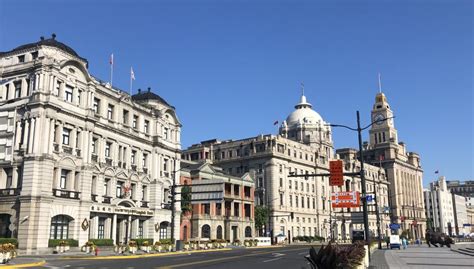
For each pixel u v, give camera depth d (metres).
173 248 57.53
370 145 183.75
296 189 115.69
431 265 31.64
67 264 33.06
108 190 59.31
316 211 122.12
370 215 146.00
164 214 68.94
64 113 52.56
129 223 62.44
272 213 105.06
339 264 17.50
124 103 63.75
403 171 181.88
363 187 34.50
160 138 70.31
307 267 30.25
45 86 50.66
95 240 54.09
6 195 49.19
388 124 180.00
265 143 110.50
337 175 35.44
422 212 194.38
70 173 53.03
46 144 49.47
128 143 63.91
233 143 117.50
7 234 49.38
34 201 47.75
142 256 44.38
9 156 50.03
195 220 79.56
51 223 49.91
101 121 59.03
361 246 23.88
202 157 120.69
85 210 54.06
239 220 89.88
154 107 70.75
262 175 109.44
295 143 118.62
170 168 72.56
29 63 51.81
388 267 29.73
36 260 37.16
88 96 56.69
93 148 57.72
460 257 41.78
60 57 54.41
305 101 160.75
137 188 64.75
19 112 51.03
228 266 31.17
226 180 88.88
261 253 49.81
